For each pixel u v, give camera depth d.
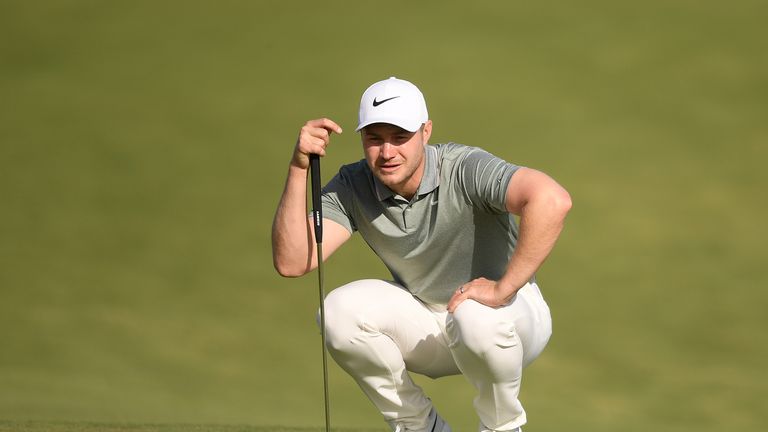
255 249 64.88
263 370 45.97
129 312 54.16
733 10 98.69
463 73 91.06
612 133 80.69
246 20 102.12
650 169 75.12
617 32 96.12
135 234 66.38
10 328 50.41
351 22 101.38
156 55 95.06
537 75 90.56
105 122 83.31
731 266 61.84
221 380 43.44
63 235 65.44
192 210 70.31
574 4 102.00
